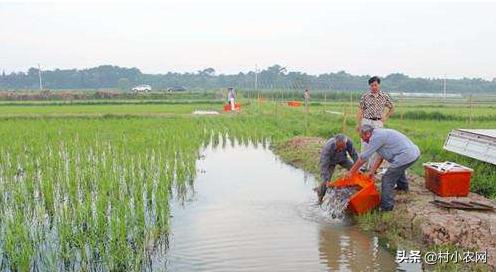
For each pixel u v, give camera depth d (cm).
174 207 1076
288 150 1852
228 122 3027
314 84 8656
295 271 726
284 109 4197
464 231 791
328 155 1070
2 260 772
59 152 1677
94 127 2575
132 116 3344
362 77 9238
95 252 789
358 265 745
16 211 952
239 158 1766
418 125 2583
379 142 934
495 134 1167
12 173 1348
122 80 15275
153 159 1553
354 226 934
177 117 3362
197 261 768
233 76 14588
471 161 1240
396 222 888
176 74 15700
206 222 964
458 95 9988
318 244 837
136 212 953
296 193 1194
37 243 817
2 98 6850
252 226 935
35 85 15538
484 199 952
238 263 757
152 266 752
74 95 7169
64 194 1133
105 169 1304
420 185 1094
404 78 11169
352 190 989
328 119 2938
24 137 2131
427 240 809
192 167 1442
